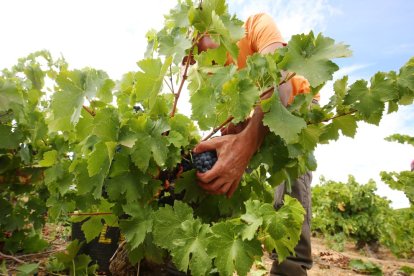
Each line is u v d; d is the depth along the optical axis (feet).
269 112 3.98
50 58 8.04
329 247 21.98
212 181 4.36
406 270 13.64
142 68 4.03
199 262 3.36
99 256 6.53
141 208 4.35
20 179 6.57
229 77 4.09
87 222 5.15
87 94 4.33
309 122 4.64
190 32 4.57
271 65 3.86
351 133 4.69
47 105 7.50
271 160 4.79
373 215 22.70
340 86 4.60
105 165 3.96
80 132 4.58
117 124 4.00
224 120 4.68
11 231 6.98
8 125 5.80
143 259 5.36
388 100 4.23
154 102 4.17
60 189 5.08
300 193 6.63
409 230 18.88
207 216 5.06
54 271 6.15
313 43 3.96
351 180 24.72
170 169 4.40
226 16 4.39
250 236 3.10
